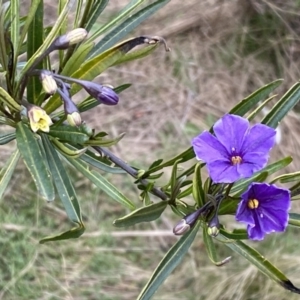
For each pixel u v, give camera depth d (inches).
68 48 7.5
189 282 20.3
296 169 21.7
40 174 7.3
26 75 7.2
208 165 7.2
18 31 7.6
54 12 22.7
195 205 8.4
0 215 20.2
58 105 7.9
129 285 20.4
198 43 24.0
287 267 19.6
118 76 23.2
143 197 9.1
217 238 8.2
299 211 20.8
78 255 20.5
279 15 23.5
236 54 23.8
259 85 23.4
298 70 23.3
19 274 19.8
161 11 24.0
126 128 22.5
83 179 21.2
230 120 7.4
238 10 23.9
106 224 20.9
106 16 22.1
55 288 20.0
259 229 7.3
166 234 21.0
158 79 23.4
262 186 7.1
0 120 7.9
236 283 19.7
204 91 23.4
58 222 20.6
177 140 22.5
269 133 7.3
